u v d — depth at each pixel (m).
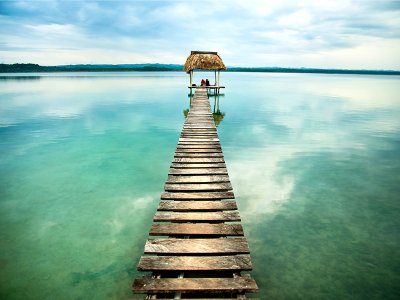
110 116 19.12
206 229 4.35
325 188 7.65
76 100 28.02
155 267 3.53
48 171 8.99
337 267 4.58
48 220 6.06
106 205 6.77
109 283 4.27
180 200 5.35
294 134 14.21
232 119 18.14
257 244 5.18
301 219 6.06
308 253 4.93
